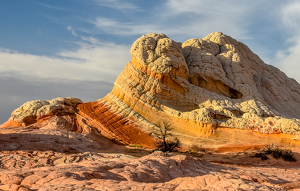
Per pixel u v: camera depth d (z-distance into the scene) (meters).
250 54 45.22
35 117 30.33
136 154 21.77
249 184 7.57
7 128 27.31
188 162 14.54
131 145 27.14
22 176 8.20
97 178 8.67
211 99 33.25
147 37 34.75
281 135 26.36
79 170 9.10
